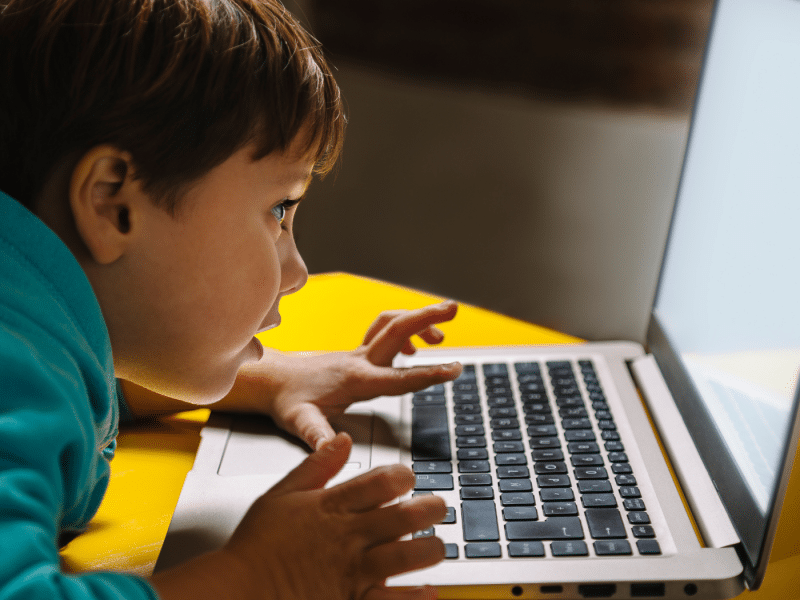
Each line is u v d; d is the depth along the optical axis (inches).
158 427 24.0
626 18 66.4
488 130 74.0
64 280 15.9
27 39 15.3
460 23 74.4
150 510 19.8
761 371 17.6
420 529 15.7
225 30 16.1
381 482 15.7
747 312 19.1
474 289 65.6
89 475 16.8
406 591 15.5
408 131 75.8
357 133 76.3
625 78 68.7
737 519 17.8
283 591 14.5
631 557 17.2
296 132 17.2
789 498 19.2
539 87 73.4
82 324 16.3
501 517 18.4
